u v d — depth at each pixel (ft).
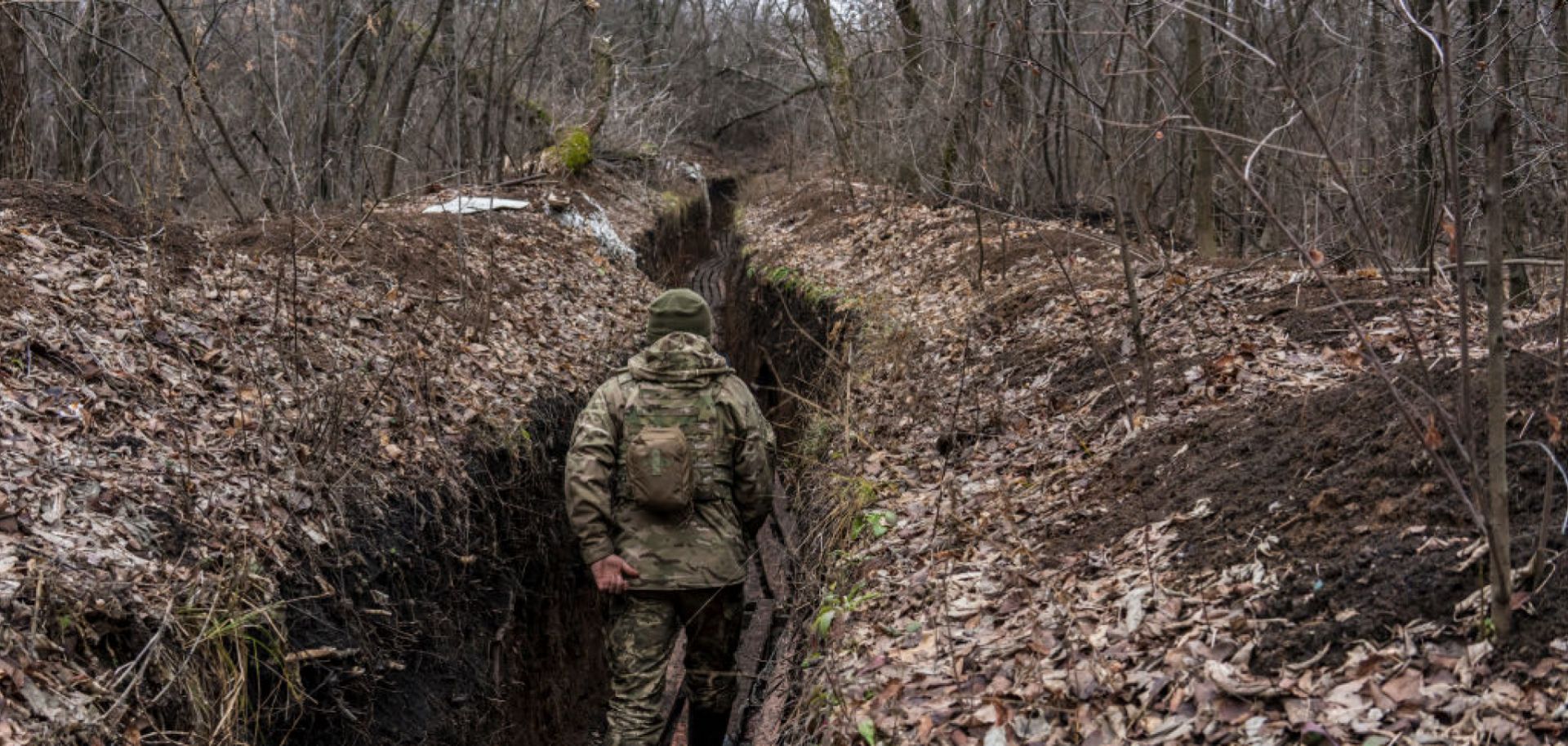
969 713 10.77
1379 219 21.20
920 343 25.30
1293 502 11.55
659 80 86.38
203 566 11.58
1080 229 32.81
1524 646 8.52
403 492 15.31
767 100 110.63
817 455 24.34
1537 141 18.29
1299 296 19.06
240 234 23.24
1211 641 10.14
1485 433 10.72
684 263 66.64
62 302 15.29
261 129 40.37
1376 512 10.64
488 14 49.55
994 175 35.24
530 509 18.80
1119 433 16.49
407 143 51.08
